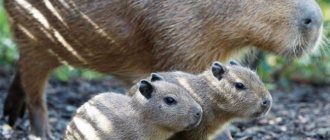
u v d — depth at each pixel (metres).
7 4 12.09
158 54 11.02
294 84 19.67
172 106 8.76
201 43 10.77
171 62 10.95
